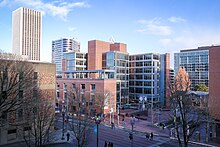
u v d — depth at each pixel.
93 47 88.00
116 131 46.25
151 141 39.50
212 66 41.78
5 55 32.06
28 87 30.67
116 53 82.31
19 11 179.50
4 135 33.78
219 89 40.62
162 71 87.38
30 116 31.06
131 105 82.06
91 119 49.47
